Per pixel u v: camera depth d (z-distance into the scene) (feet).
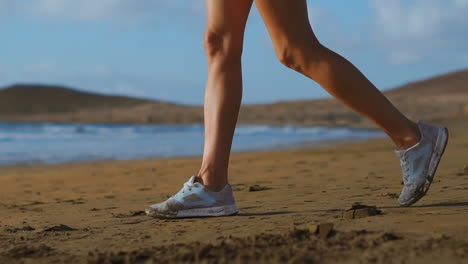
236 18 7.98
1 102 252.21
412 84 308.60
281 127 120.98
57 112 240.53
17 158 41.01
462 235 5.72
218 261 5.07
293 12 7.33
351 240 5.63
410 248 5.14
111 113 216.33
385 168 18.72
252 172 21.17
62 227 8.19
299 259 4.89
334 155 30.50
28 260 5.84
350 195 10.89
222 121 8.25
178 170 26.22
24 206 13.73
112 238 7.04
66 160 38.75
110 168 29.55
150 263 5.21
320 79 7.47
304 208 9.12
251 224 7.45
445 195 9.52
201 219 8.30
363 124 134.00
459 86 293.02
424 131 7.94
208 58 8.27
